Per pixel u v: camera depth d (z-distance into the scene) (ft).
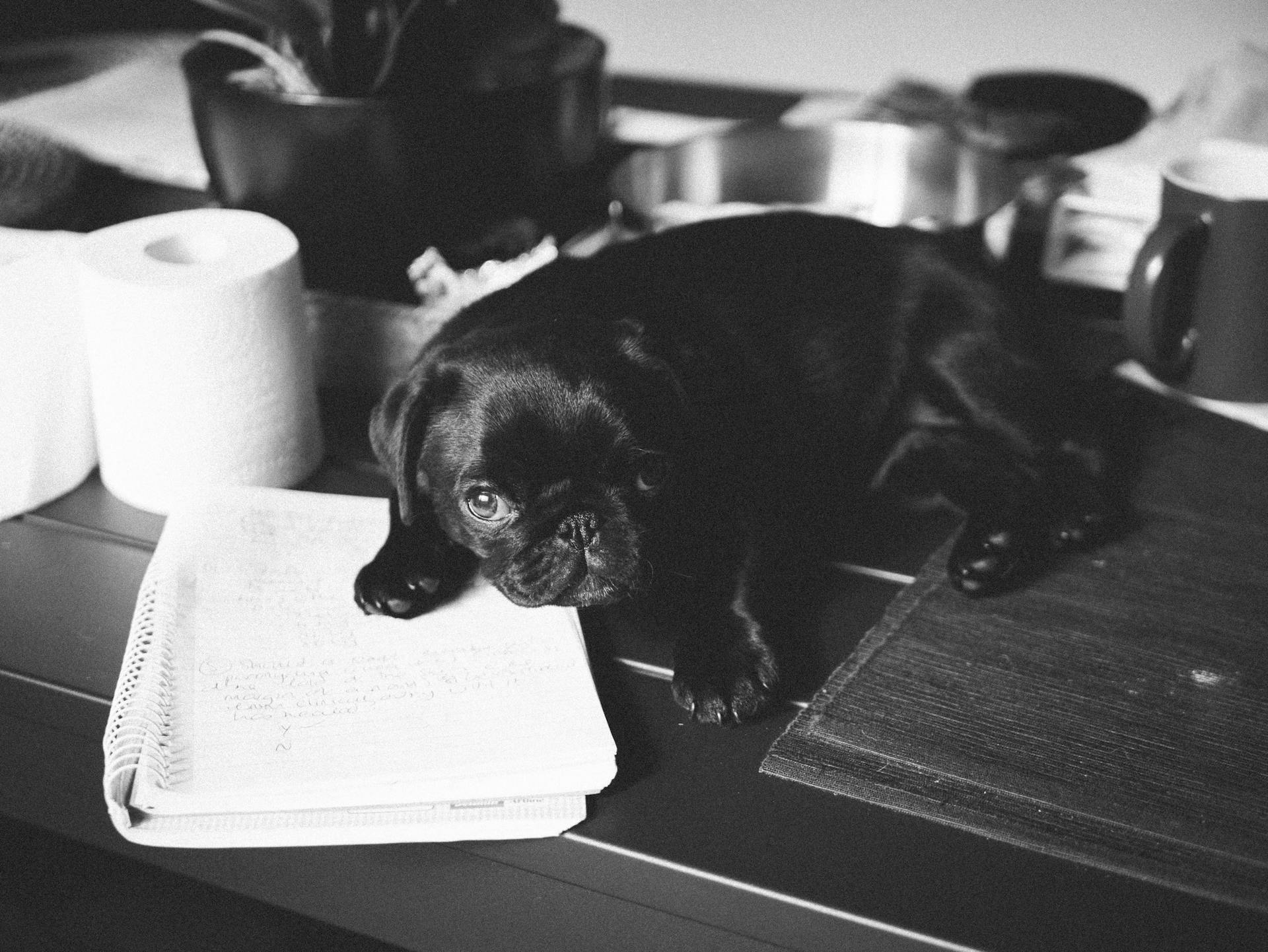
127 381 3.13
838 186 4.47
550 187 3.94
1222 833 2.23
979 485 3.38
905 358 3.60
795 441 3.43
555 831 2.26
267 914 3.39
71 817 2.68
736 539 3.01
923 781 2.37
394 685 2.57
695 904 2.20
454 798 2.28
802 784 2.38
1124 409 3.75
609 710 2.61
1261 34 5.42
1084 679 2.65
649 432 2.89
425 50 3.59
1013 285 3.71
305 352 3.35
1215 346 3.59
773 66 6.18
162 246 3.34
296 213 3.64
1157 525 3.24
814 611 2.94
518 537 2.83
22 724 2.66
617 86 6.08
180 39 5.92
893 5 5.88
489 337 2.96
